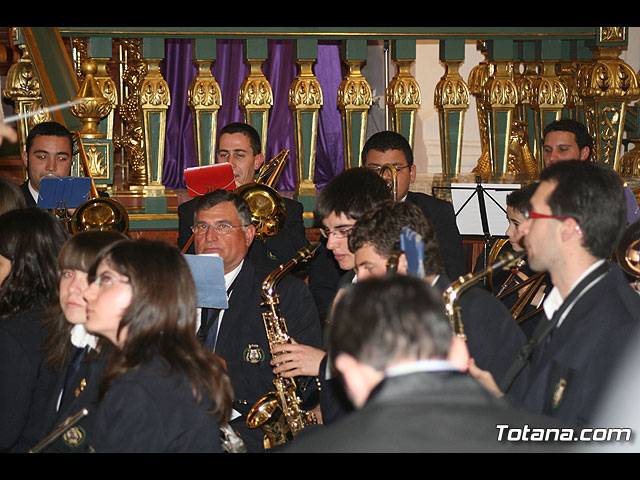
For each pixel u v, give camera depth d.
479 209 10.66
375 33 13.21
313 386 8.20
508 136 14.20
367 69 19.30
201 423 5.06
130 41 16.89
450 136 13.89
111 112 13.16
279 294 8.47
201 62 12.99
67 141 11.27
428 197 10.84
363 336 3.37
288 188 19.55
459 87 13.76
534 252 5.79
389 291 3.46
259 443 7.85
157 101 12.86
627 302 5.54
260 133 13.27
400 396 3.31
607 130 14.18
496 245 10.32
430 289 3.53
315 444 3.28
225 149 11.77
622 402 5.24
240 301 8.33
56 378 6.45
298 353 7.66
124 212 9.95
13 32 12.68
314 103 13.27
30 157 11.22
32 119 12.70
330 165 19.47
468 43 17.78
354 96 13.40
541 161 14.84
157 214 12.92
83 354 6.30
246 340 8.22
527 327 9.23
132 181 16.94
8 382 6.26
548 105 14.53
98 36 12.65
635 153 14.69
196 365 5.12
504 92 14.08
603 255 5.70
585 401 5.38
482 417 3.31
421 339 3.35
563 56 15.40
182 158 19.62
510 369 5.78
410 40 13.46
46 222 6.86
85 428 5.75
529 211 5.84
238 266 8.51
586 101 14.32
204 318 8.29
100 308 5.12
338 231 7.68
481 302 6.21
